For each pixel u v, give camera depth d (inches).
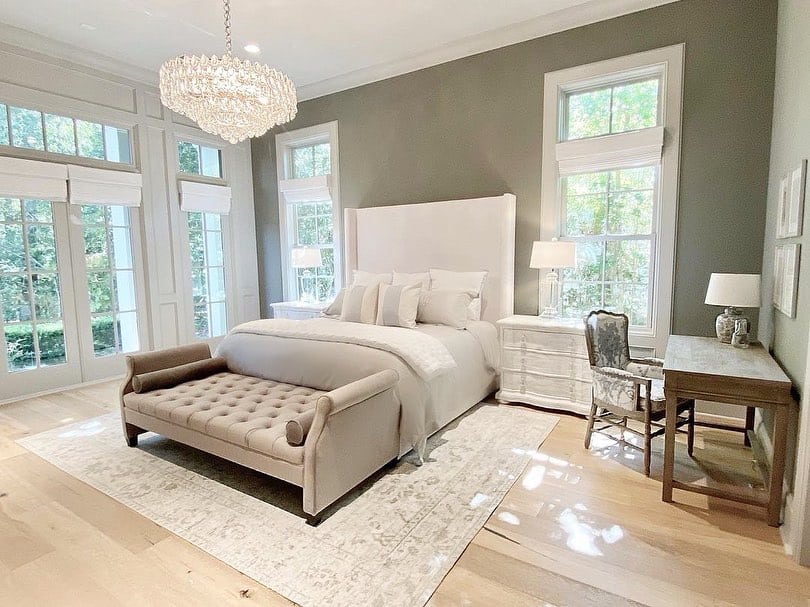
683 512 87.6
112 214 184.9
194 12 141.2
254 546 78.6
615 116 146.7
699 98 129.3
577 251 156.4
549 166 155.3
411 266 184.7
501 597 66.4
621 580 69.7
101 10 139.2
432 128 179.9
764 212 122.8
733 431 124.0
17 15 142.0
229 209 225.8
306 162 224.5
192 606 65.6
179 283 207.9
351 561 74.3
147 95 191.9
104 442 123.4
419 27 153.5
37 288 164.6
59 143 167.8
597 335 118.8
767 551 76.2
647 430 101.2
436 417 118.6
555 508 89.2
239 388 118.0
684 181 133.0
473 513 87.7
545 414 140.1
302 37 159.9
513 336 146.6
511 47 159.3
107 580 70.9
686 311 135.6
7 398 157.5
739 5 122.6
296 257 205.6
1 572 72.8
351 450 90.4
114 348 187.8
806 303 79.5
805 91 87.9
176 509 90.4
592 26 144.2
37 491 97.7
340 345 118.0
